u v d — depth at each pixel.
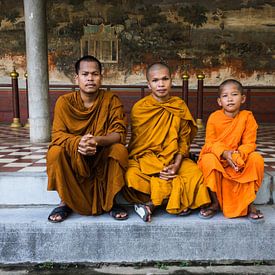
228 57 8.89
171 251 2.33
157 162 2.38
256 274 2.20
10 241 2.31
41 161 3.29
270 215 2.45
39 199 2.66
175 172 2.38
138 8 8.77
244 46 8.86
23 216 2.43
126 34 8.82
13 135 5.72
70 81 8.87
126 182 2.33
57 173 2.22
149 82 2.51
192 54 8.90
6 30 8.66
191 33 8.84
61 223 2.30
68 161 2.28
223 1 8.75
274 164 3.14
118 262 2.33
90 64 2.36
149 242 2.32
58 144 2.28
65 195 2.25
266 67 8.87
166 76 2.46
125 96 8.91
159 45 8.88
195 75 8.94
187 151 2.55
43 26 4.41
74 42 8.78
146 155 2.47
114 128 2.38
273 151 3.99
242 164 2.25
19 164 3.13
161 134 2.48
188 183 2.34
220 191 2.35
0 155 3.64
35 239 2.31
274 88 8.88
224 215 2.37
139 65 8.91
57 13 8.70
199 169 2.43
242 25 8.80
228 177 2.31
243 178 2.28
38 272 2.24
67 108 2.39
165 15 8.80
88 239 2.31
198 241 2.32
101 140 2.23
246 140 2.41
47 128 4.64
